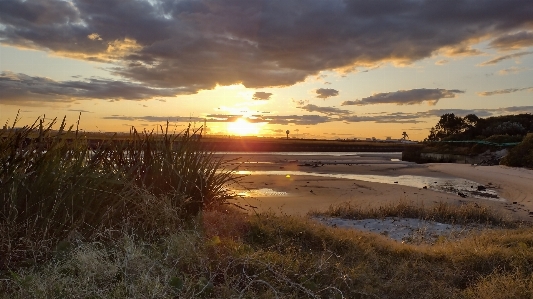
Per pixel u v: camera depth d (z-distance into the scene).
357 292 3.78
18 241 3.53
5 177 3.77
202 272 3.57
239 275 3.62
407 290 3.99
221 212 5.61
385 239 6.09
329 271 4.13
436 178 22.33
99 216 4.16
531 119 50.06
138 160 5.31
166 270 3.38
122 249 3.64
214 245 4.11
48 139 4.30
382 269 4.57
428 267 4.69
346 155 53.16
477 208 10.72
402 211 10.28
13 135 4.01
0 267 3.32
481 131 48.88
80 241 3.56
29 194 3.84
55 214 3.85
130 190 4.47
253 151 61.50
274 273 3.71
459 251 5.35
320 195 14.34
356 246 5.08
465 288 4.34
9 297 2.81
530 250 5.38
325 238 5.29
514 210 12.15
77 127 4.46
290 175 21.52
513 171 23.95
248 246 4.39
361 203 12.41
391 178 21.97
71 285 2.99
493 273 4.58
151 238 4.20
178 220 4.59
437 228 8.74
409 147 45.78
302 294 3.58
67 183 4.00
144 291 3.01
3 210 3.65
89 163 4.50
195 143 5.89
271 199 13.15
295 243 5.02
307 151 71.62
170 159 5.45
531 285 4.09
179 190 5.27
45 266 3.26
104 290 2.98
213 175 5.87
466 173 24.16
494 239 6.39
